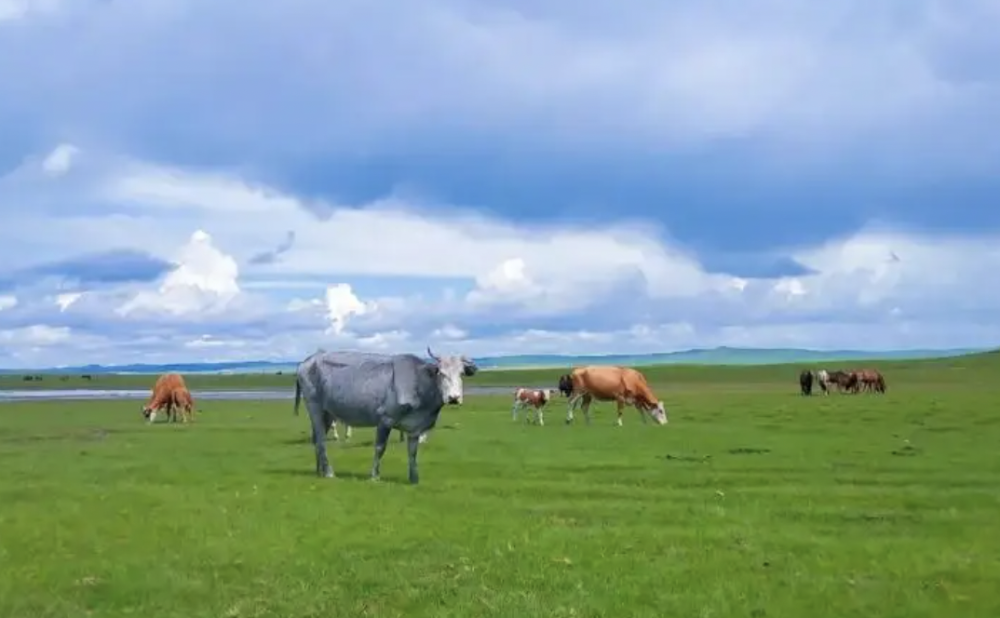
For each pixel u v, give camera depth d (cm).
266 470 2505
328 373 2336
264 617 1154
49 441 3588
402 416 2248
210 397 9312
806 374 7600
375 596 1223
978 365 15450
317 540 1523
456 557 1410
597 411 5478
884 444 3069
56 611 1171
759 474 2364
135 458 2853
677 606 1175
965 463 2547
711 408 5403
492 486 2164
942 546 1501
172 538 1543
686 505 1891
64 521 1686
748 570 1347
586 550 1458
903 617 1143
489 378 16912
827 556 1429
